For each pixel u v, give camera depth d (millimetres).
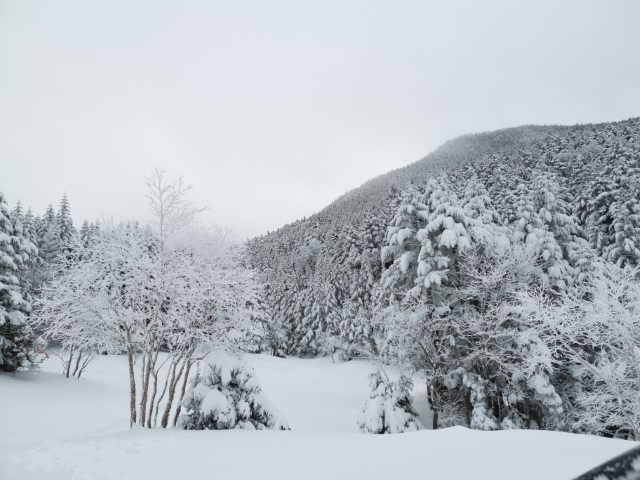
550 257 20625
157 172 14312
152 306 13719
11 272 24438
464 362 18922
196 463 7258
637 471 1307
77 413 18516
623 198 26609
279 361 50406
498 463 6348
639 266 13250
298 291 66062
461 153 185625
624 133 82812
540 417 17703
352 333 46969
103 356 39375
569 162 55594
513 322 18578
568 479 5332
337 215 136500
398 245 22172
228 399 13391
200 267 14148
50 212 52344
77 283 13109
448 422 19156
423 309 18547
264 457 7672
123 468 6914
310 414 24531
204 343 14609
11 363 23422
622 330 12188
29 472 6930
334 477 6066
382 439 9523
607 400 14227
